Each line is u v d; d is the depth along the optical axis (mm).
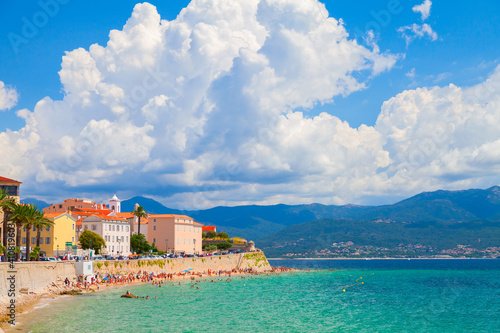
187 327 67375
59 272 100250
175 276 143125
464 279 184000
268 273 191375
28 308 78125
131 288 111938
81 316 72625
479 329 71812
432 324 75562
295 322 74125
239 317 77188
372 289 137750
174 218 198750
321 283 153000
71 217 144000
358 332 67750
